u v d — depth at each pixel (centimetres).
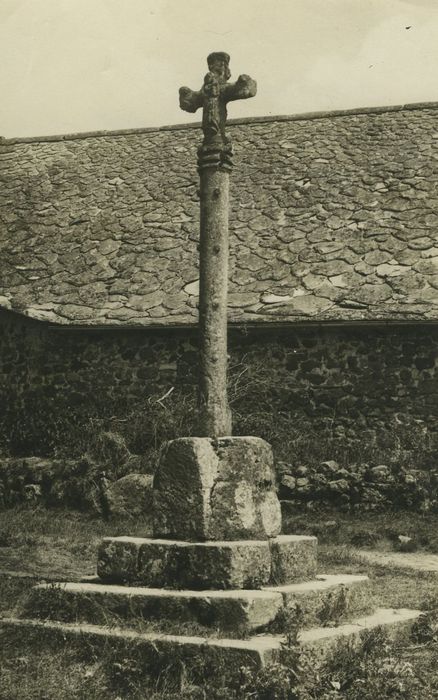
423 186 1730
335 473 1377
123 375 1669
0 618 671
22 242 1866
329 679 573
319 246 1659
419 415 1510
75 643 623
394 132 1905
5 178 2070
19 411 1725
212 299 744
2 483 1428
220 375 739
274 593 649
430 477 1355
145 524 1268
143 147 2081
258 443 730
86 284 1728
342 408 1548
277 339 1593
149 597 648
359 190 1758
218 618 628
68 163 2080
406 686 576
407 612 759
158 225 1823
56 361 1714
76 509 1370
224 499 703
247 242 1709
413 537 1216
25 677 575
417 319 1475
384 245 1625
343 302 1536
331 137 1931
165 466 715
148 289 1681
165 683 573
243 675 559
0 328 1764
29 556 1028
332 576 757
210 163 752
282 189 1809
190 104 771
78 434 1602
